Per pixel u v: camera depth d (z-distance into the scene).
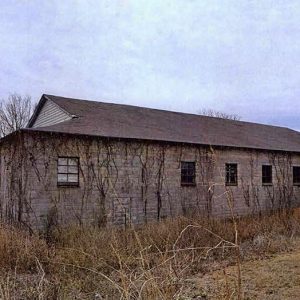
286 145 22.75
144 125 18.09
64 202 13.78
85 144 14.45
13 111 44.88
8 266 8.19
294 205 22.08
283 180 21.66
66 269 7.72
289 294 6.74
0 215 15.18
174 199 16.70
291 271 8.27
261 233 12.40
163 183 16.42
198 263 8.31
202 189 17.67
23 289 6.39
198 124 21.83
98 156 14.72
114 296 5.82
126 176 15.37
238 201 19.20
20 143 13.41
